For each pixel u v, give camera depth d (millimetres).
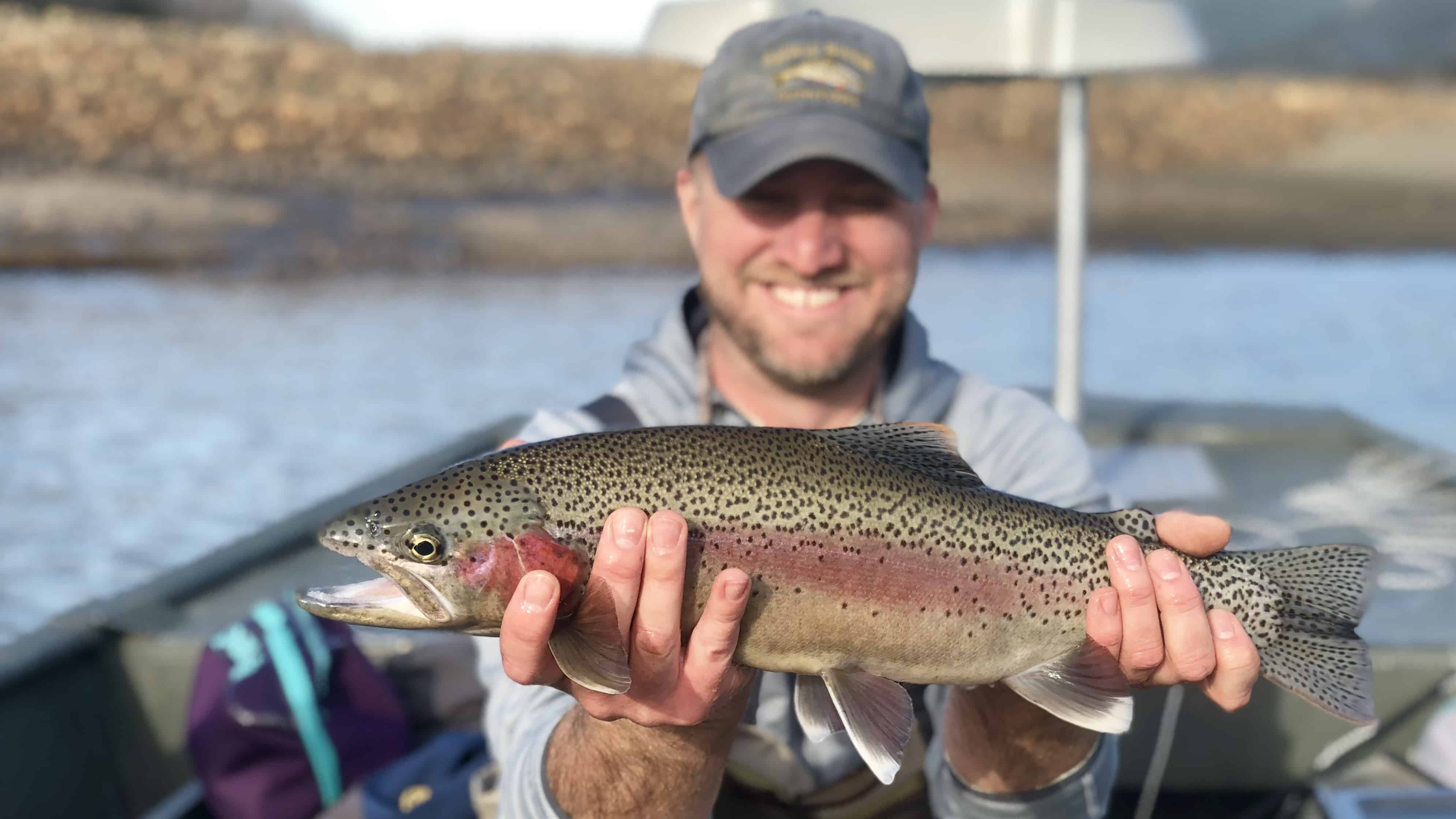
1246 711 1391
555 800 922
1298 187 12211
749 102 1085
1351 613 938
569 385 4328
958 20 1447
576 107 12562
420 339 5137
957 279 6820
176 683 1438
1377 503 1812
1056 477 1105
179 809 1350
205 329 5281
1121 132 13781
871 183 1076
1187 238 9102
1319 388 4375
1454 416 3969
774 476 896
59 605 2354
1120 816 1415
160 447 3441
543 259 7715
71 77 11211
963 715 1008
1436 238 9234
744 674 902
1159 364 4758
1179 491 1871
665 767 899
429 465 1999
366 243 7969
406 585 869
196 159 10250
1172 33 1467
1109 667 916
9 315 5457
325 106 11641
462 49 13672
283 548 1697
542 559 865
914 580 911
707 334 1179
